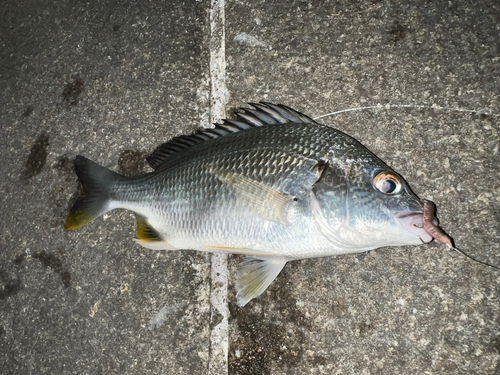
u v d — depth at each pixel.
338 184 0.29
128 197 0.35
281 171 0.30
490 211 0.30
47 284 0.40
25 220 0.43
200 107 0.39
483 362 0.29
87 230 0.40
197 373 0.34
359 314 0.32
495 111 0.32
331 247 0.29
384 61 0.34
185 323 0.35
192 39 0.40
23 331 0.41
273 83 0.37
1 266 0.43
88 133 0.42
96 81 0.43
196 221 0.31
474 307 0.30
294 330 0.33
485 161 0.31
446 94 0.33
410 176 0.32
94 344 0.38
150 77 0.41
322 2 0.37
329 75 0.35
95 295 0.38
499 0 0.33
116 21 0.44
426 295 0.31
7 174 0.45
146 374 0.35
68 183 0.42
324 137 0.30
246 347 0.34
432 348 0.30
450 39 0.34
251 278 0.32
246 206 0.30
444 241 0.27
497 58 0.32
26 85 0.47
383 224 0.28
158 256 0.37
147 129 0.40
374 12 0.35
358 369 0.31
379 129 0.33
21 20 0.49
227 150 0.31
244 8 0.39
